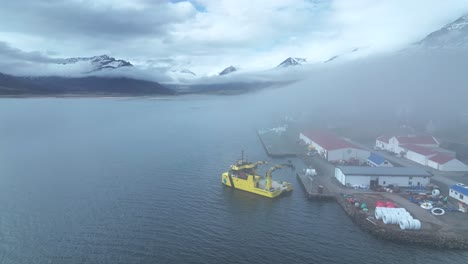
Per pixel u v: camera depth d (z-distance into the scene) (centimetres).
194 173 9488
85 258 5050
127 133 17138
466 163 9912
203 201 7312
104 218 6406
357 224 6069
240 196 7612
